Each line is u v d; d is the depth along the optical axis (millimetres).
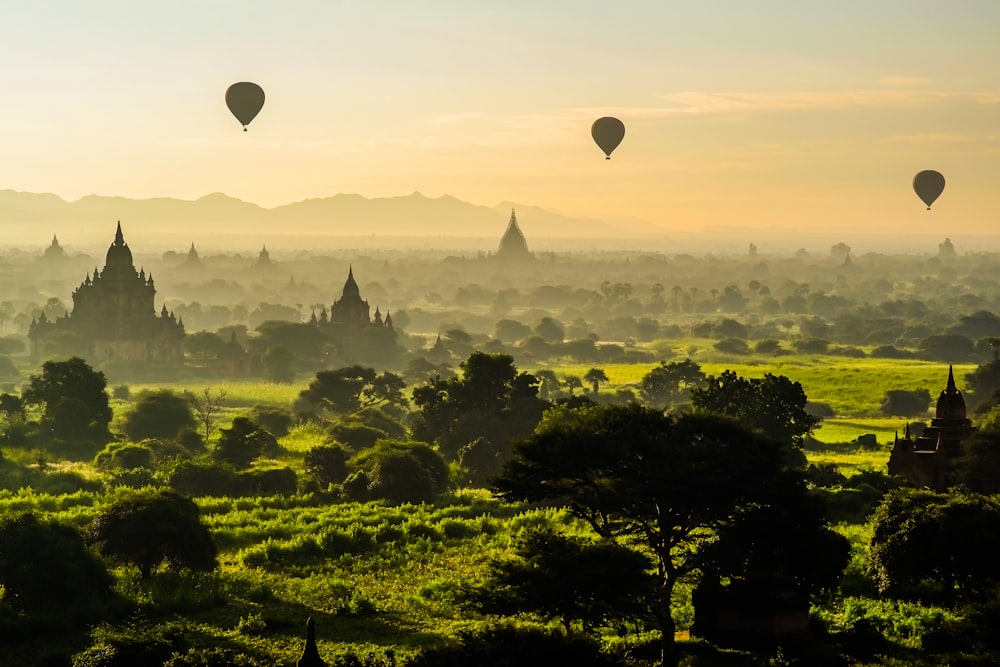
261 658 59062
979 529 67562
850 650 58375
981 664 51719
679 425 60562
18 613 66125
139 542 76125
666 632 55406
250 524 96812
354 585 76250
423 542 88562
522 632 50906
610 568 53156
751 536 57250
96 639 58344
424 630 64750
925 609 65562
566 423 60812
